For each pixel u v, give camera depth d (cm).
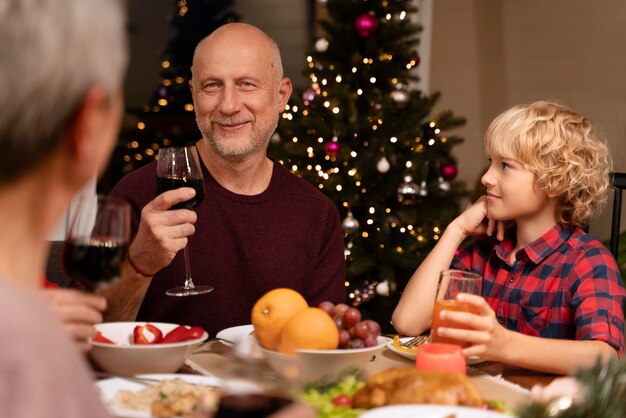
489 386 146
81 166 66
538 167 195
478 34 470
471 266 215
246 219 217
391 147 369
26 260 64
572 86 414
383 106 375
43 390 56
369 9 383
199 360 158
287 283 218
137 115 520
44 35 61
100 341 148
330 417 116
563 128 196
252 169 219
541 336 197
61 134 63
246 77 215
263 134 218
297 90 395
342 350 139
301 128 376
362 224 382
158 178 193
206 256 214
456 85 486
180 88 524
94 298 132
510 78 452
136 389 131
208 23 527
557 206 202
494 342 154
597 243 198
